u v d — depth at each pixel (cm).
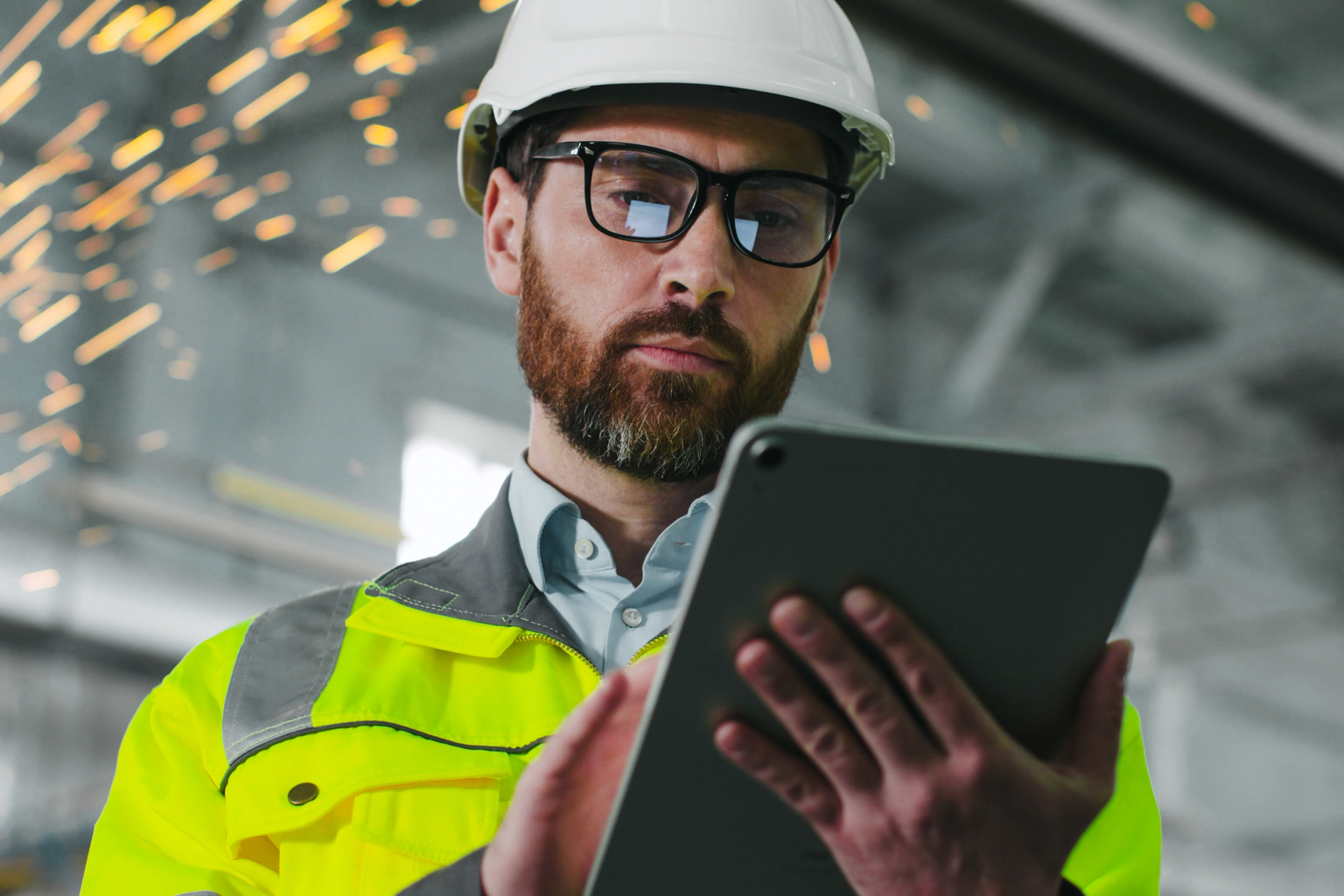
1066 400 928
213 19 605
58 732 499
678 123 120
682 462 116
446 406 706
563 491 124
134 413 588
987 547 73
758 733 74
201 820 111
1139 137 492
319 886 105
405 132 709
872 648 73
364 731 109
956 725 72
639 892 79
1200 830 889
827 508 69
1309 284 887
